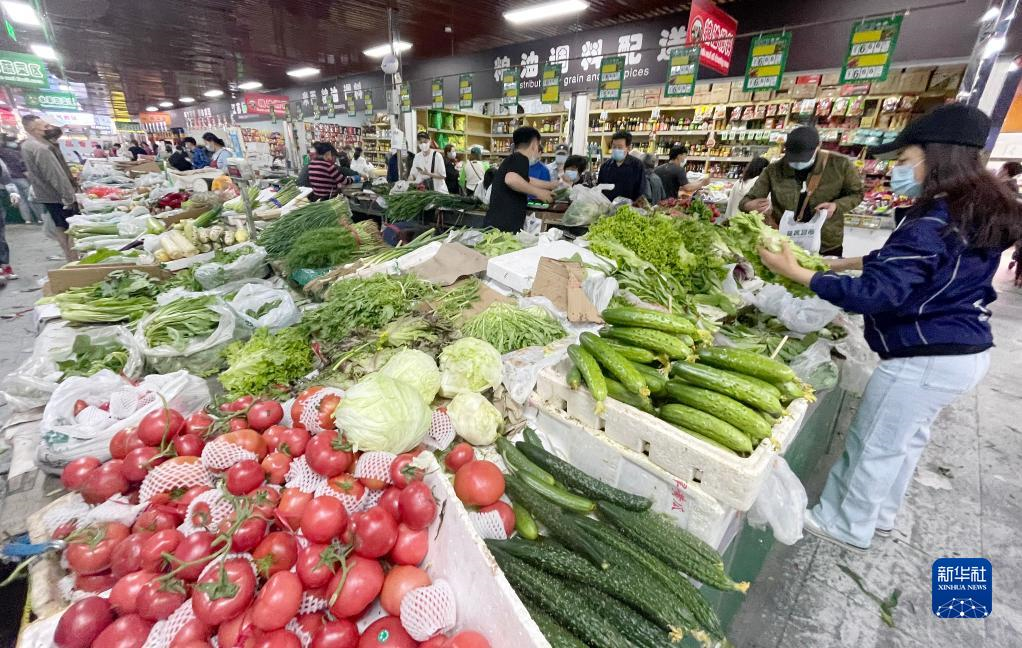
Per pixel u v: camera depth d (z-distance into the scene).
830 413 2.86
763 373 1.44
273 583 0.97
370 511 1.10
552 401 1.78
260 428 1.48
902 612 2.19
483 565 0.95
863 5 5.71
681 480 1.40
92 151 19.17
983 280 1.82
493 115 12.86
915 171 1.79
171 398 1.74
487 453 1.59
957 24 5.12
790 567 2.43
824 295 1.88
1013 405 4.04
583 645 1.02
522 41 9.85
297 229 4.03
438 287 2.49
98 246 4.41
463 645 0.92
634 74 8.19
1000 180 1.66
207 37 10.68
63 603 1.10
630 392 1.52
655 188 6.43
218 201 5.55
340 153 11.10
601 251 2.70
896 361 2.06
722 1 6.71
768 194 3.93
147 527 1.12
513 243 3.25
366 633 1.01
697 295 2.60
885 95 6.55
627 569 1.17
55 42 11.21
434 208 5.97
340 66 14.22
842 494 2.49
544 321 2.19
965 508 2.87
